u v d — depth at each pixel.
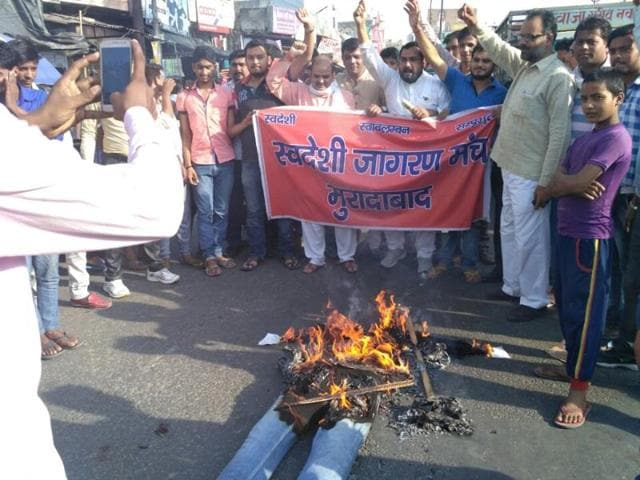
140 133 1.19
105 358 3.87
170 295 5.06
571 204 3.07
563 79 3.90
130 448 2.91
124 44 1.34
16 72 3.82
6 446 1.14
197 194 5.52
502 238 4.67
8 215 1.01
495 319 4.47
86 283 4.73
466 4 4.67
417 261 5.92
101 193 1.05
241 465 2.62
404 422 3.06
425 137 5.14
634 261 3.63
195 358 3.85
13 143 0.99
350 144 5.30
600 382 3.54
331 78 5.53
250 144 5.53
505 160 4.36
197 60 5.45
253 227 5.72
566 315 3.09
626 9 11.26
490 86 5.07
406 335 3.90
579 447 2.91
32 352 1.19
